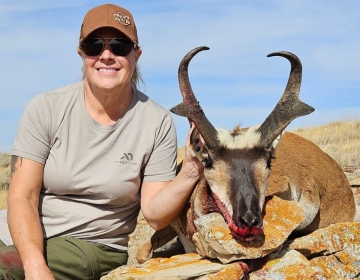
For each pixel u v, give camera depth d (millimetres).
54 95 1902
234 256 1685
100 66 1844
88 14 1894
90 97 1900
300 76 1778
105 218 1921
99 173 1880
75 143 1879
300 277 1670
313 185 2303
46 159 1886
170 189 1880
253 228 1639
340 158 4875
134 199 1972
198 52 1788
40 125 1860
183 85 1808
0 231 2010
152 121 1956
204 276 1643
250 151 1778
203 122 1799
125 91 1909
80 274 1890
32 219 1809
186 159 1846
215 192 1798
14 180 1849
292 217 1802
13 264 1784
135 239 2635
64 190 1886
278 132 1783
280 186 2096
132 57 1905
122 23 1863
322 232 1846
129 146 1914
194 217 1967
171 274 1686
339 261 1812
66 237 1899
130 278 1726
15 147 1874
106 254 1950
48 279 1711
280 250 1761
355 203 2703
